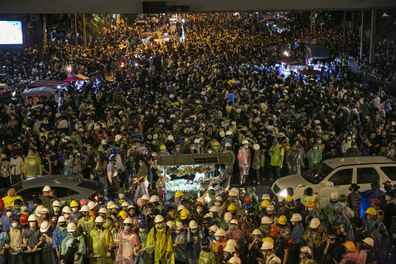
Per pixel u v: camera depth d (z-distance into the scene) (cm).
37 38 6612
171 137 2680
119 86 4072
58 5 3875
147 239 1653
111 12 3891
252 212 1803
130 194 2380
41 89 3700
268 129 2825
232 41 6800
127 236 1667
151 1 3869
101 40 7462
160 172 2184
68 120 3122
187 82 4247
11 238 1703
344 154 2673
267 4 3962
